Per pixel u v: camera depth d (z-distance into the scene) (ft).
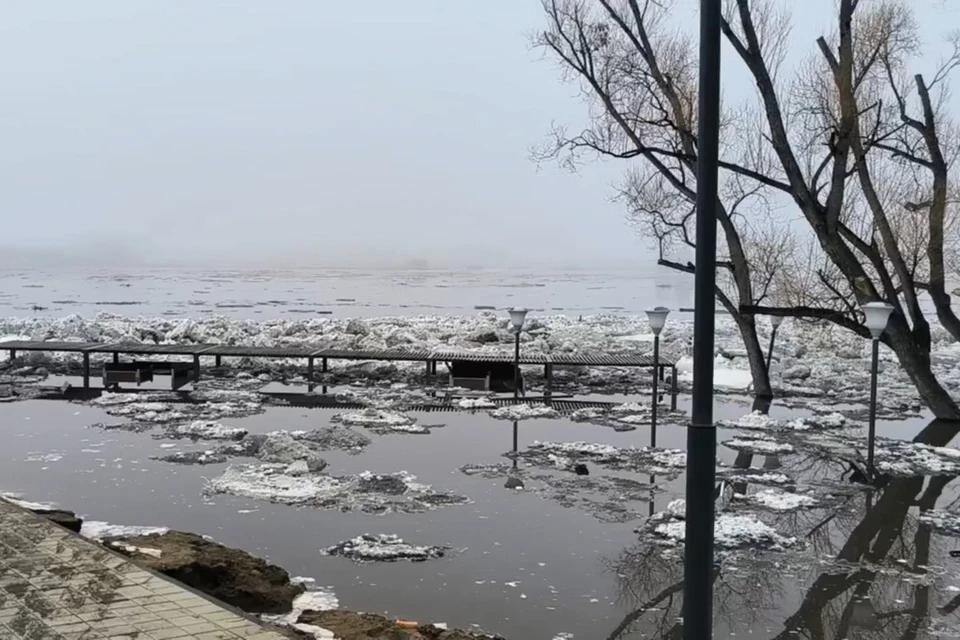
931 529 31.42
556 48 65.77
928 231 61.87
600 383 68.18
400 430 47.39
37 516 23.66
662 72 63.21
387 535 28.58
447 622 21.84
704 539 13.80
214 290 220.43
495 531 29.58
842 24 52.42
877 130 55.47
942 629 22.20
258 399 57.57
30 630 15.67
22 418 49.39
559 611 22.76
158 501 32.12
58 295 185.98
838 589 25.08
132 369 65.31
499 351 73.41
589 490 35.29
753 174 56.90
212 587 21.57
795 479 38.88
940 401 55.31
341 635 19.21
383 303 171.32
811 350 90.27
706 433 13.80
